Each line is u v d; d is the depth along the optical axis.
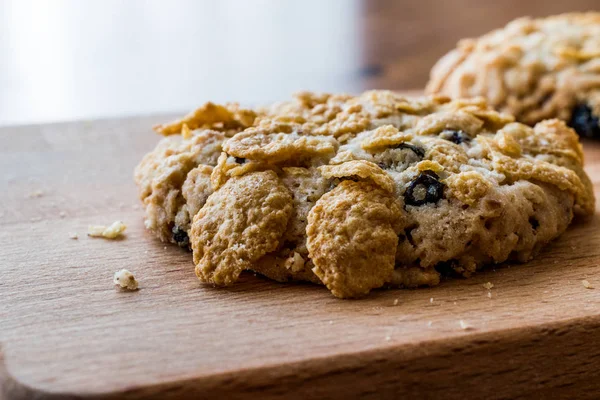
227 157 0.21
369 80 0.37
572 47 0.30
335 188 0.20
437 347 0.18
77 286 0.20
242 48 0.42
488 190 0.20
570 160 0.23
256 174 0.21
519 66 0.30
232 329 0.19
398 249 0.20
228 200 0.20
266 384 0.18
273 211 0.20
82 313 0.19
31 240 0.22
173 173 0.22
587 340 0.19
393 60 0.39
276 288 0.20
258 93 0.37
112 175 0.26
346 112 0.23
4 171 0.26
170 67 0.40
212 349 0.18
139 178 0.23
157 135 0.28
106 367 0.18
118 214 0.24
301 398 0.18
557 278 0.20
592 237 0.22
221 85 0.38
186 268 0.21
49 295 0.20
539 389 0.19
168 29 0.45
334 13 0.47
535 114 0.29
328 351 0.18
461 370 0.18
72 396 0.17
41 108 0.35
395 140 0.21
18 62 0.40
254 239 0.20
